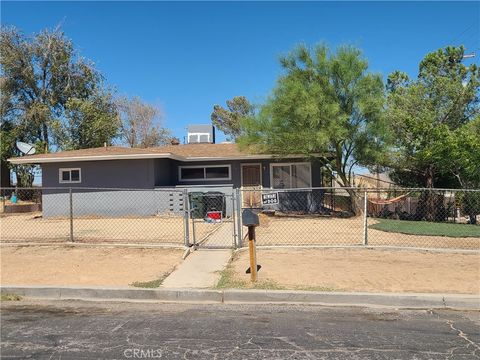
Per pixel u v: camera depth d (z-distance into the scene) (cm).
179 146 2505
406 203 2122
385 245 1065
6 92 3212
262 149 1888
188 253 1015
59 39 3372
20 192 2973
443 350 490
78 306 693
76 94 3441
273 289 734
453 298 684
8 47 3231
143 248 1058
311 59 1769
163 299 732
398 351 486
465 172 1914
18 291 755
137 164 1934
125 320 611
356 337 534
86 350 491
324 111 1672
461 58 2448
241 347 498
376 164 2089
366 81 1727
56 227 1511
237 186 2222
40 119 3209
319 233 1342
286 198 2153
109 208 1928
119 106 3997
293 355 473
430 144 1977
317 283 766
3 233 1331
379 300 695
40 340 527
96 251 1029
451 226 1521
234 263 927
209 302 714
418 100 2261
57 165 1967
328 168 2045
